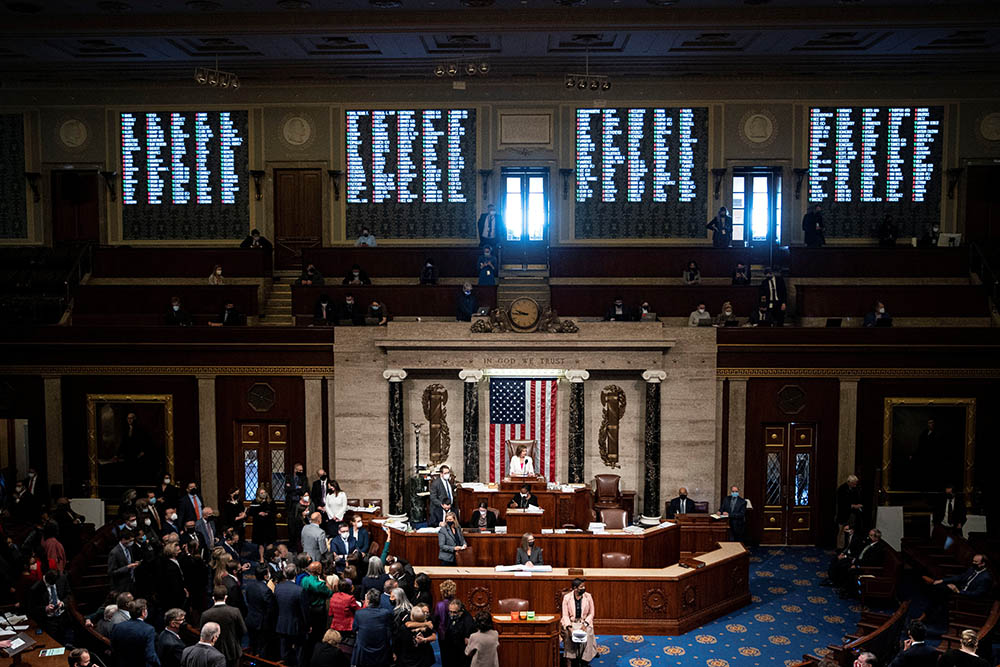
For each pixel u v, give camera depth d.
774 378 19.14
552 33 19.48
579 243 24.08
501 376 19.09
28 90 24.12
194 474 19.70
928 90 23.42
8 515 16.86
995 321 20.78
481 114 23.89
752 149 23.73
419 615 11.57
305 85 23.98
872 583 15.16
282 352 19.41
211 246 24.20
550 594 14.20
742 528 18.27
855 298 20.86
